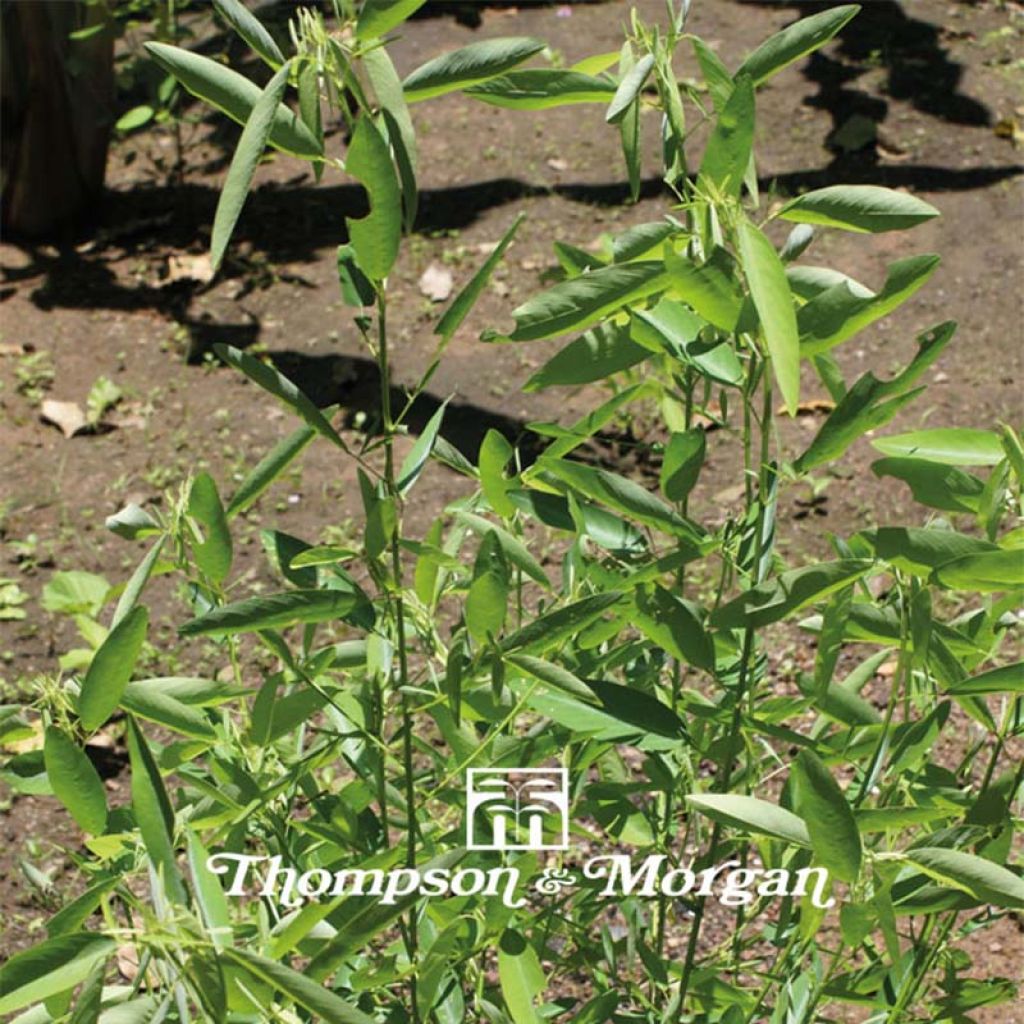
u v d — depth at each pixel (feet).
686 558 4.90
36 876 6.99
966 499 5.32
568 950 7.75
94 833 4.71
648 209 19.97
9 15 19.02
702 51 4.80
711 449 15.89
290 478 15.78
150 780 4.35
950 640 5.57
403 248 19.42
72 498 15.58
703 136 21.08
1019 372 16.71
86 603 7.97
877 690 12.84
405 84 4.37
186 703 5.17
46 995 4.08
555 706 5.26
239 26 4.33
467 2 25.04
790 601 4.65
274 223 20.29
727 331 4.54
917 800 5.87
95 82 19.83
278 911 5.90
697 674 12.45
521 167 21.12
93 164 20.21
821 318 4.51
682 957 10.07
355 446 16.28
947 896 5.08
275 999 5.14
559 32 23.94
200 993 4.08
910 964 6.41
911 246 18.88
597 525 5.54
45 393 17.07
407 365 17.46
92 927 9.43
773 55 4.78
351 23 4.21
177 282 19.02
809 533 14.79
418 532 14.90
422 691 5.08
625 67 4.79
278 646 5.13
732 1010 6.24
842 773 12.00
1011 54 23.35
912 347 17.30
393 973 5.34
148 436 16.48
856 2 24.81
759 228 4.46
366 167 4.09
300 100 4.17
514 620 8.48
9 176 19.72
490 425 16.43
